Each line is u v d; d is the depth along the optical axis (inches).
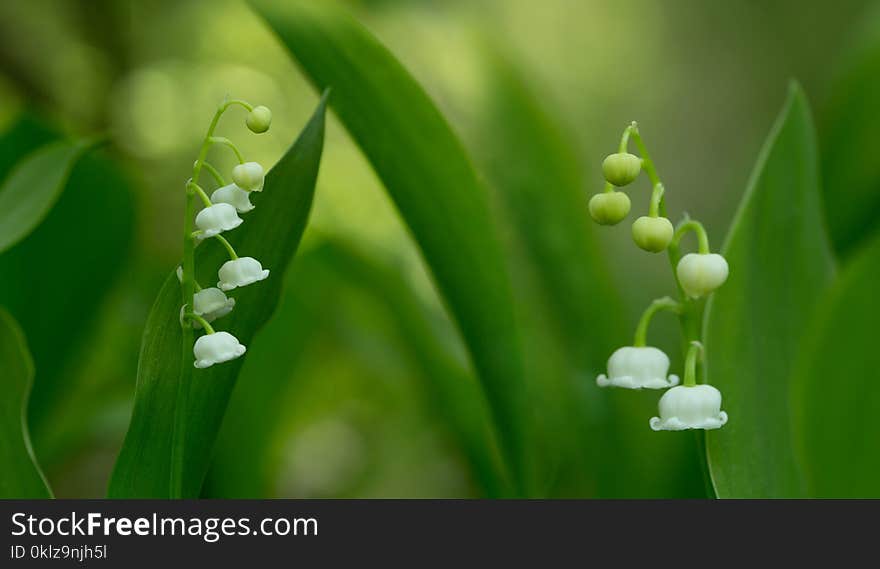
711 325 14.6
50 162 15.1
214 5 40.3
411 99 14.8
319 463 29.1
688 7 60.1
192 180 13.5
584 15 59.3
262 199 14.0
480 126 17.9
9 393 14.6
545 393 17.6
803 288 15.3
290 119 44.4
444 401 17.8
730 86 59.1
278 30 15.0
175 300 13.9
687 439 16.9
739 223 14.9
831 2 56.6
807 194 15.5
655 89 59.1
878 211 17.8
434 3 24.6
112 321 19.1
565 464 18.1
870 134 17.9
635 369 13.7
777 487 14.5
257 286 14.1
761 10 59.1
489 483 17.6
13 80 31.6
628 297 20.1
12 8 31.4
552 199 17.7
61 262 17.3
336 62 14.9
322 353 25.8
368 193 37.5
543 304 17.8
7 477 14.5
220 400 14.2
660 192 13.5
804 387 15.4
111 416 19.2
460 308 15.8
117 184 17.3
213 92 41.1
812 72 56.4
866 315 15.4
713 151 58.2
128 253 17.5
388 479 27.6
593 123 50.6
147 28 38.4
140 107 36.7
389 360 21.1
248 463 18.1
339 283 19.3
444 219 15.4
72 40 33.0
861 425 15.6
